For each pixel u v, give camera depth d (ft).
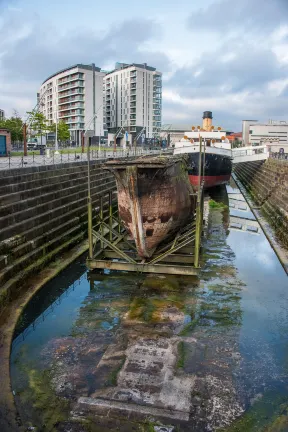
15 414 18.20
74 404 19.52
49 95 309.63
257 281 37.17
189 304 31.37
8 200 40.06
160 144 238.27
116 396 20.04
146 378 21.58
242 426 18.12
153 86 314.35
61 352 24.45
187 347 24.85
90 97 271.28
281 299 32.99
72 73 269.44
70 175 60.90
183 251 42.29
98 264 36.68
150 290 34.22
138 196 33.45
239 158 103.04
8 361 22.34
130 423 18.22
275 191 75.46
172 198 37.04
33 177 49.42
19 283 32.63
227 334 26.71
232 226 62.59
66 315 29.73
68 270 39.52
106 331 27.07
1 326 26.37
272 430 17.88
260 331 27.37
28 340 26.03
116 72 315.17
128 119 304.50
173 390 20.54
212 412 18.99
